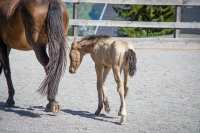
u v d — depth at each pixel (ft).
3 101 36.55
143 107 35.32
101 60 31.94
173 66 51.34
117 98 37.86
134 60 29.91
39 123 31.07
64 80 43.86
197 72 48.70
